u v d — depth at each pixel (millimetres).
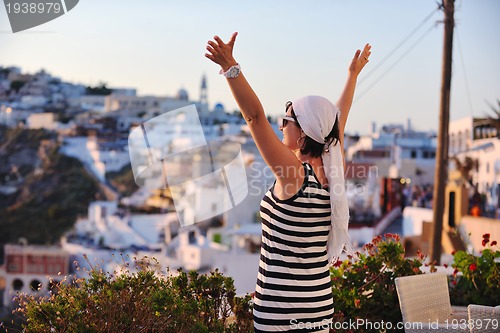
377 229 30047
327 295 2547
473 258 4852
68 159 56438
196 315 3480
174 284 3711
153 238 48438
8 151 56906
